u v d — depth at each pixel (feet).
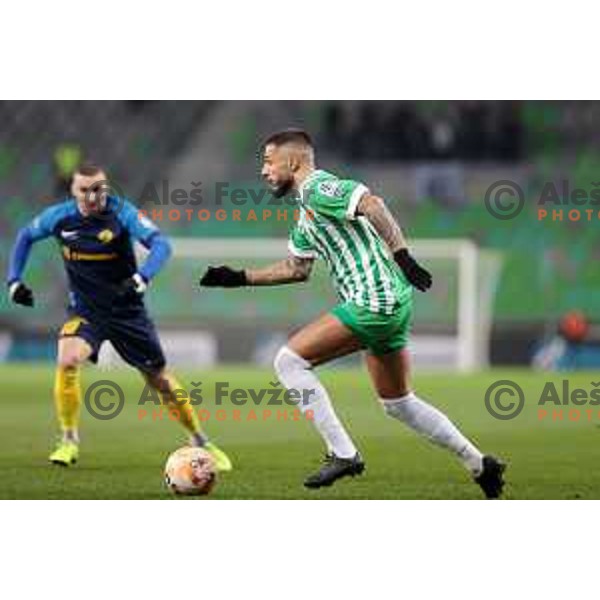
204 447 123.54
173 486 107.55
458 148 353.92
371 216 97.91
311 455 133.18
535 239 328.08
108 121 359.25
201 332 284.82
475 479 106.11
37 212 346.54
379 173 349.82
